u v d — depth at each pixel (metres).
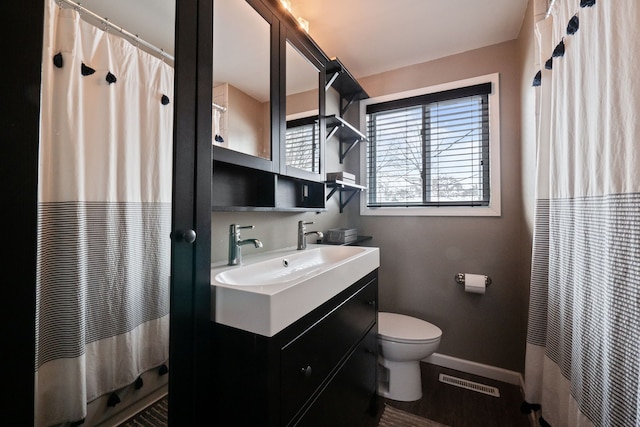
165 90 0.77
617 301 0.71
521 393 1.71
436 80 2.05
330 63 1.72
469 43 1.87
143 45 0.72
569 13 0.98
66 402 0.57
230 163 1.03
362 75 2.30
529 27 1.49
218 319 0.81
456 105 2.04
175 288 0.73
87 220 0.61
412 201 2.17
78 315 0.60
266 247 1.46
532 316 1.26
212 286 0.82
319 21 1.63
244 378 0.75
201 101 0.81
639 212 0.64
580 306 0.89
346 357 1.14
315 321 0.92
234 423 0.77
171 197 0.74
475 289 1.83
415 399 1.65
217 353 0.81
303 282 0.84
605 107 0.76
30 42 0.46
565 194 1.03
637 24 0.64
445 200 2.06
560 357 1.06
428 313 2.08
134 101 0.70
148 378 0.73
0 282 0.43
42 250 0.53
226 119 1.02
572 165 0.97
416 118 2.17
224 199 1.18
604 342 0.76
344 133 2.12
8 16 0.43
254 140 1.16
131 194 0.70
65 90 0.56
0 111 0.42
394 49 1.93
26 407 0.46
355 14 1.57
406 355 1.59
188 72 0.77
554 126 1.12
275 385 0.73
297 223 1.71
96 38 0.62
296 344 0.82
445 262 2.03
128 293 0.70
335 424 1.03
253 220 1.37
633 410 0.66
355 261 1.23
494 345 1.88
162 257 0.77
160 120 0.76
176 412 0.73
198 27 0.81
